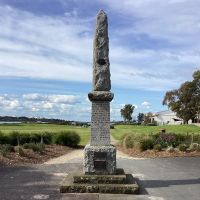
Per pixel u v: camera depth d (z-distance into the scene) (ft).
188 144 95.91
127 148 103.40
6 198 39.47
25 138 104.53
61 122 349.20
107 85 46.83
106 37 47.19
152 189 44.73
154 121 429.79
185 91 315.78
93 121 46.03
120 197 40.14
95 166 44.83
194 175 55.47
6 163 64.90
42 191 43.01
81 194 41.37
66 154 91.91
